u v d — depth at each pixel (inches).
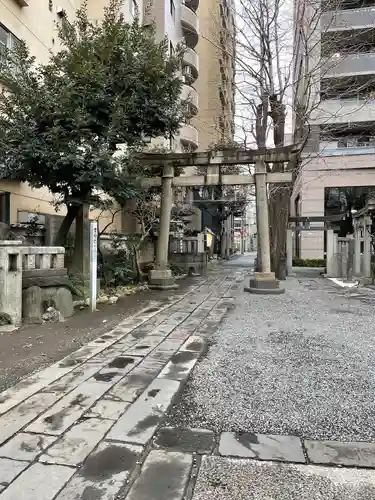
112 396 141.0
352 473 96.0
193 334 238.2
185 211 667.4
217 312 314.3
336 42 654.5
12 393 142.6
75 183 339.3
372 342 219.1
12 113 309.0
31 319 259.1
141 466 97.7
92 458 100.7
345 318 289.4
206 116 1036.5
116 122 324.8
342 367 175.5
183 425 120.3
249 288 445.4
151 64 351.9
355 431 117.8
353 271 620.7
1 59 362.0
